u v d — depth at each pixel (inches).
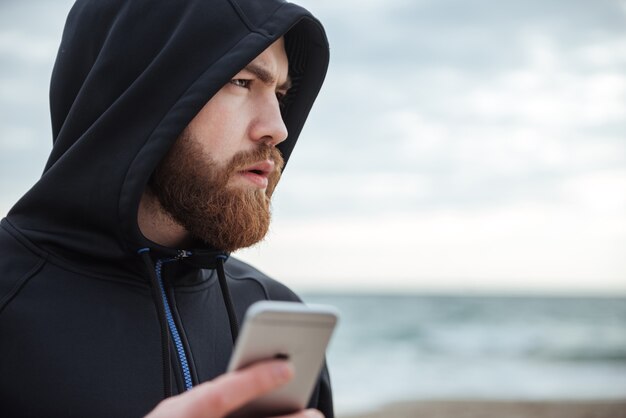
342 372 772.0
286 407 50.6
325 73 90.0
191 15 74.5
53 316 67.3
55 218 72.1
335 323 49.1
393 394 589.6
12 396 63.4
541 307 1807.3
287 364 46.6
